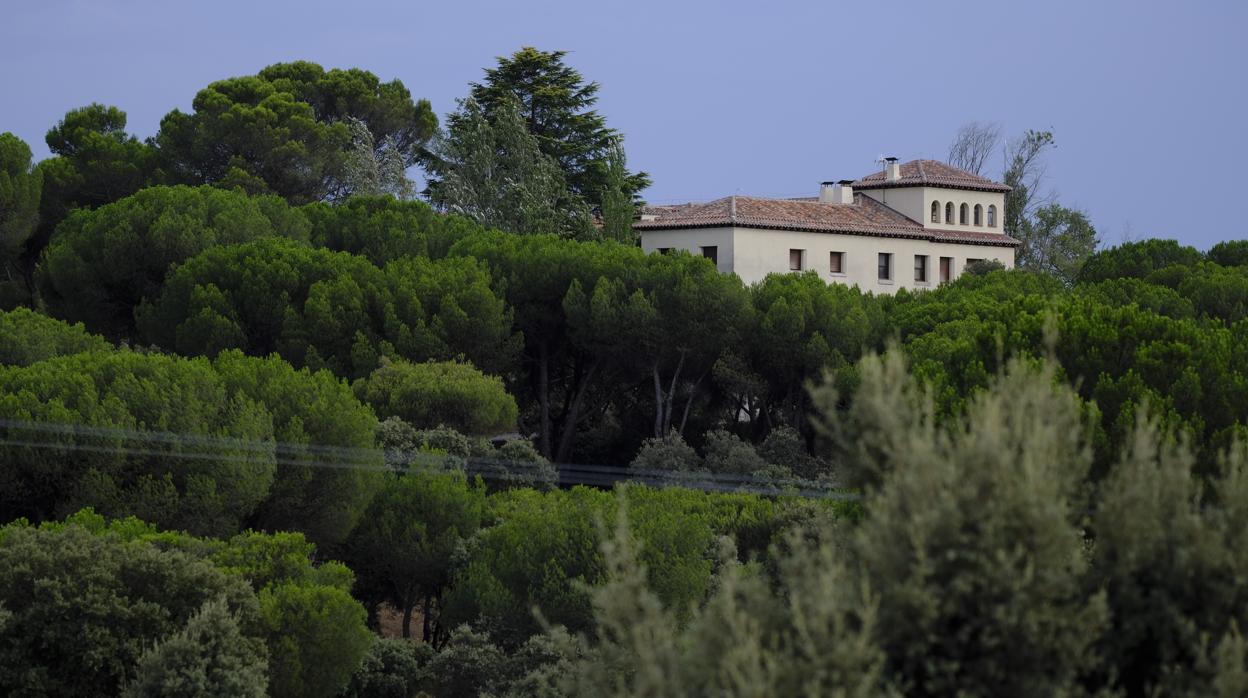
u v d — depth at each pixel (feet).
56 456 404.98
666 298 649.61
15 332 545.44
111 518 403.54
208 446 417.69
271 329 615.16
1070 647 100.48
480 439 537.24
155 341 633.20
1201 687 101.55
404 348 603.26
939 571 101.45
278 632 342.23
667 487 517.14
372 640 382.01
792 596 105.40
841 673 95.81
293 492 442.50
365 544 461.78
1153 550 108.27
